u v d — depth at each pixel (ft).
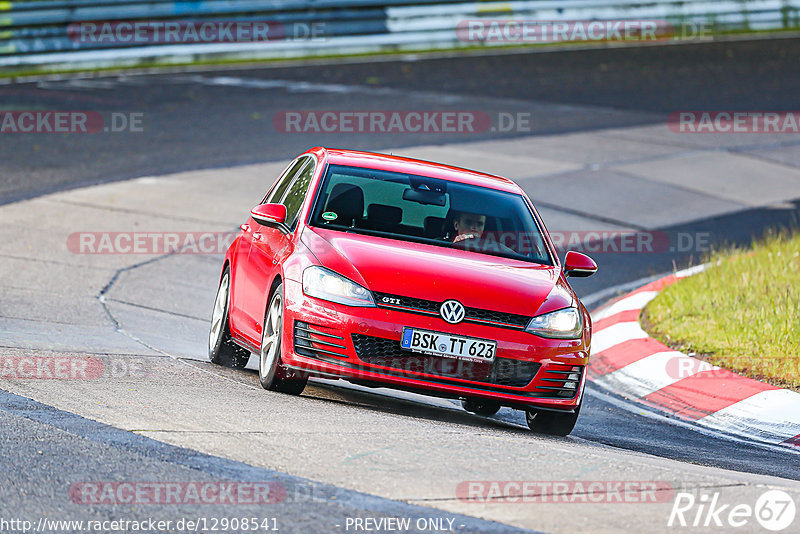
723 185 223.10
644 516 55.57
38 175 193.98
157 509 52.47
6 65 293.84
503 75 327.26
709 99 306.35
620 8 395.96
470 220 91.86
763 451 85.81
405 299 79.20
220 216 176.35
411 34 362.12
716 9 414.21
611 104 295.07
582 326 83.87
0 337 95.45
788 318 116.57
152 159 212.43
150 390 78.64
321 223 88.33
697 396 101.24
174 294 133.39
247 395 80.74
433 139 241.76
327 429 69.92
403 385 78.59
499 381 79.92
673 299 132.98
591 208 199.41
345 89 294.87
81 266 139.95
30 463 57.82
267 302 86.84
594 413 97.40
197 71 314.35
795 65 357.20
